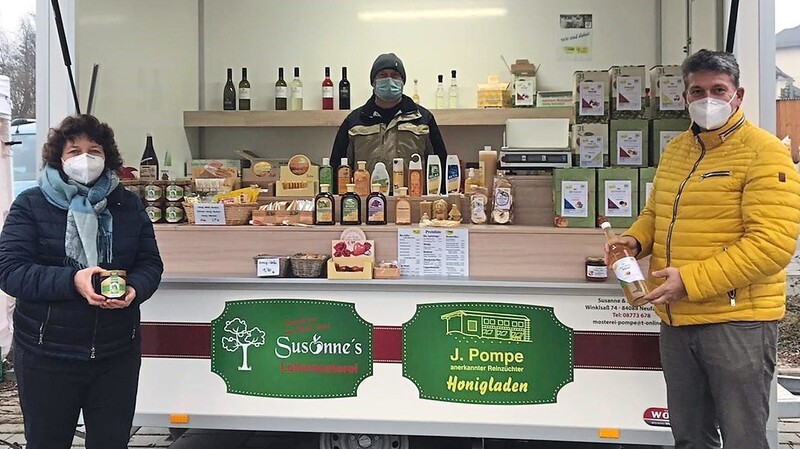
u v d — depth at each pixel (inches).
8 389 173.3
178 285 107.7
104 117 134.7
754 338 80.4
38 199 83.0
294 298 106.2
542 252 107.8
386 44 197.3
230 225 114.3
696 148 85.0
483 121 181.0
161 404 108.3
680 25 161.5
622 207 107.7
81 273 79.2
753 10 99.5
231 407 107.5
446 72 196.4
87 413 86.9
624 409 102.0
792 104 116.3
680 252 83.4
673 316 85.0
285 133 199.2
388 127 153.3
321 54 198.5
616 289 101.3
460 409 104.3
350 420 105.8
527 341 103.0
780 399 110.5
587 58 191.8
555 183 109.6
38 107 111.5
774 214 76.8
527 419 103.4
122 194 89.0
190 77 190.5
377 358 105.3
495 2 194.2
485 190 116.4
